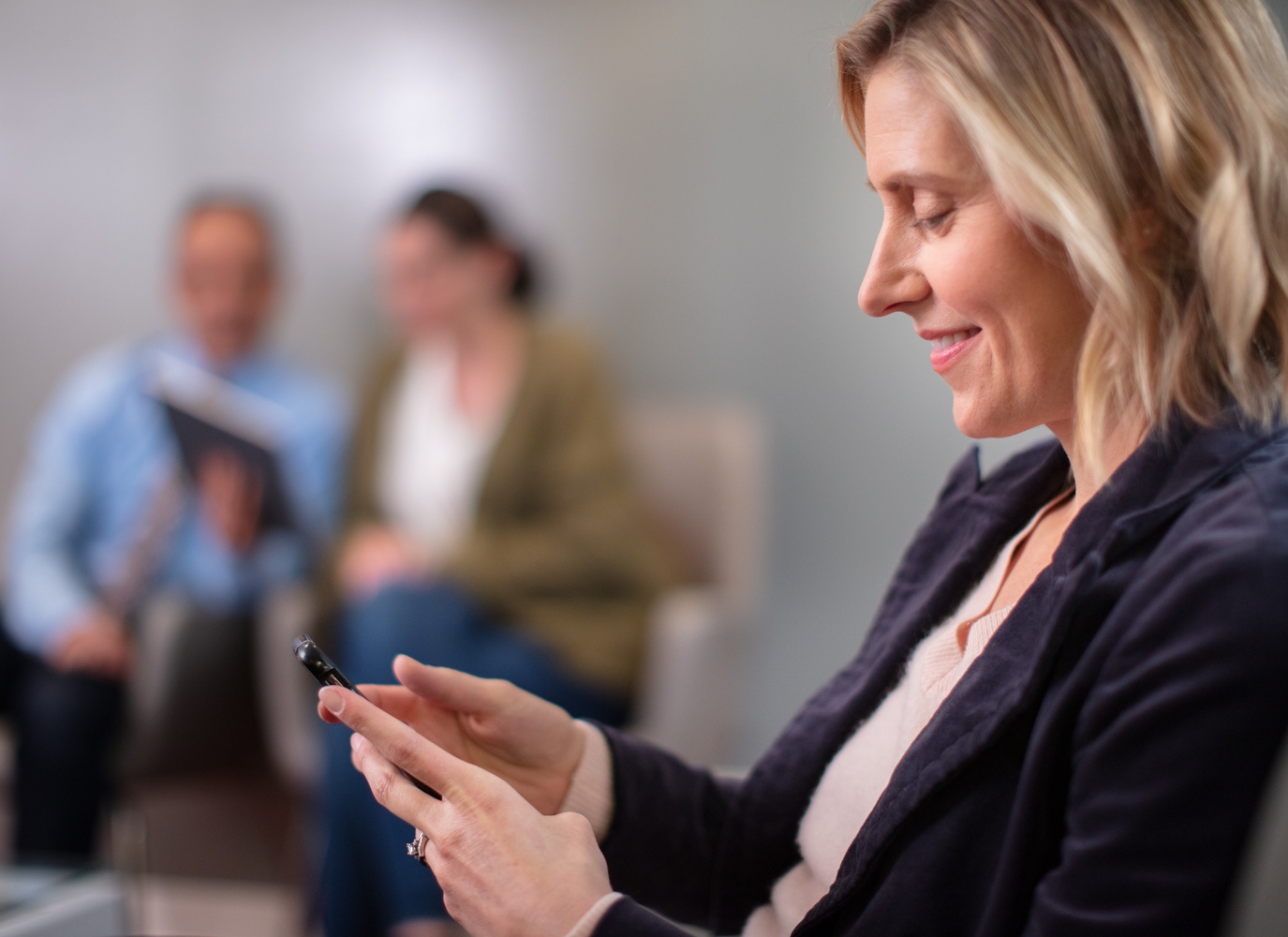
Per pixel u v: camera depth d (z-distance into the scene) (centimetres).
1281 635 46
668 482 203
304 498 215
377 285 272
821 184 256
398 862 150
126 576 203
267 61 277
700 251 262
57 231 285
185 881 191
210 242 216
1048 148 52
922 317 60
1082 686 51
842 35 61
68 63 284
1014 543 67
